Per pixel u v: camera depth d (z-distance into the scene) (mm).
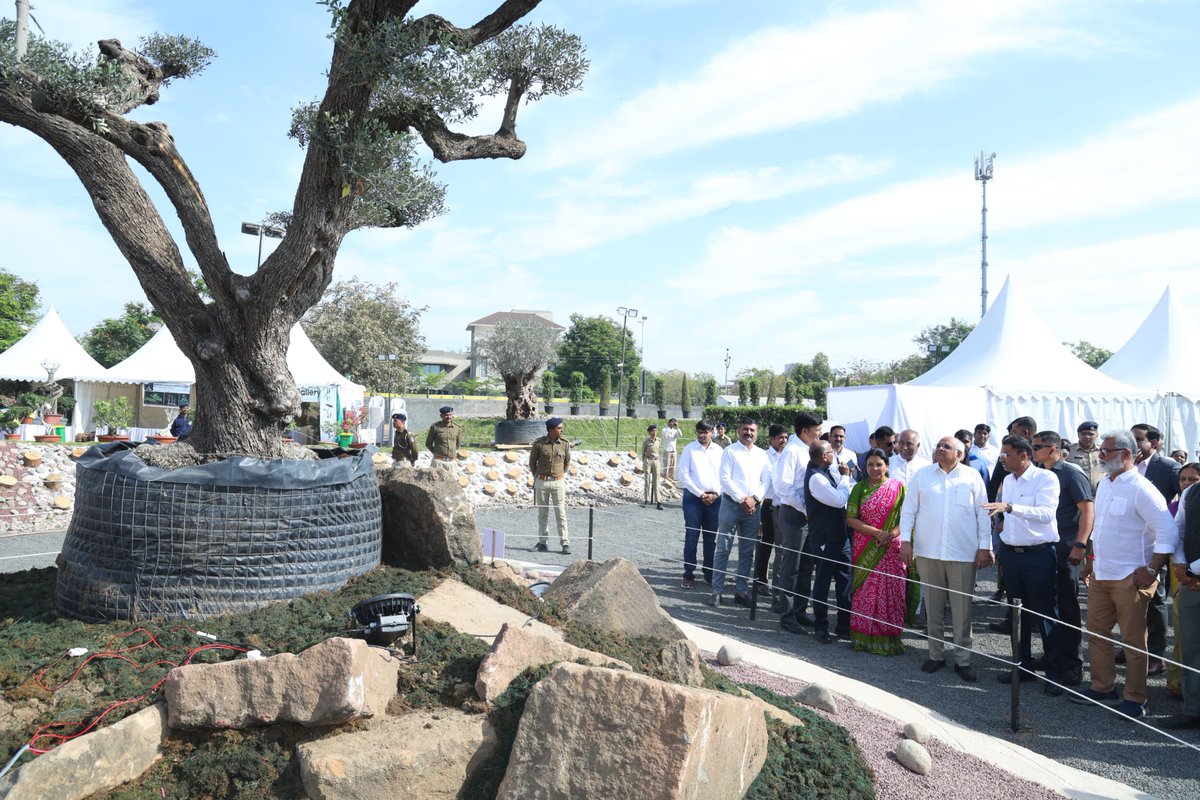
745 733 3256
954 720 5211
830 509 7180
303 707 3115
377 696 3279
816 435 7961
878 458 6895
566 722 2998
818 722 4238
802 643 7047
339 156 4160
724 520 8273
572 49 5082
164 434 20266
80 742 2938
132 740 3055
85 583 4051
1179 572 5266
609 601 4949
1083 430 9133
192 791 3043
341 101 4367
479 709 3305
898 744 4184
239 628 3842
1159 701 5828
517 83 5102
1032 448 6625
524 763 2982
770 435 8859
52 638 3773
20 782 2762
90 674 3492
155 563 3982
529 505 15492
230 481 4070
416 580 4613
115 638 3748
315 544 4297
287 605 4098
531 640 3590
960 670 6164
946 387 13023
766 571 9141
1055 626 6078
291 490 4211
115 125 4336
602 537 12391
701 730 2881
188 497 4008
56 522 11570
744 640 6961
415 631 3732
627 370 76562
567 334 77312
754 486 8250
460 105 4551
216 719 3143
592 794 2857
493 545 6297
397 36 4090
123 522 3986
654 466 16766
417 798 2975
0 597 4586
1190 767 4602
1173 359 15555
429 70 4242
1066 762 4645
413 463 13711
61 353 23922
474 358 75750
